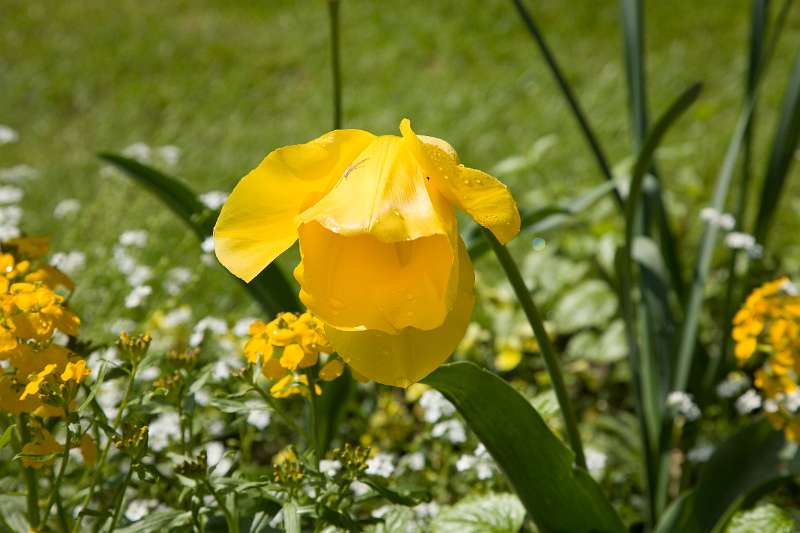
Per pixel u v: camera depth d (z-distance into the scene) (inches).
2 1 117.0
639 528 41.6
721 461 37.4
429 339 28.5
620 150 79.5
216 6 115.4
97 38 106.7
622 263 37.6
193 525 32.2
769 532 34.7
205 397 38.1
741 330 36.4
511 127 84.5
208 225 40.6
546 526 34.3
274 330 32.7
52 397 31.0
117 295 49.9
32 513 33.3
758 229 43.3
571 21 106.5
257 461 45.7
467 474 40.2
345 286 27.9
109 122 88.8
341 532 34.0
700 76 92.3
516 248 63.6
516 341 51.6
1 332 31.1
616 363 54.2
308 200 28.2
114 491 37.9
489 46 101.7
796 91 41.2
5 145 85.0
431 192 27.8
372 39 104.7
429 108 88.6
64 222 67.2
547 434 33.0
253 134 84.9
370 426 45.8
